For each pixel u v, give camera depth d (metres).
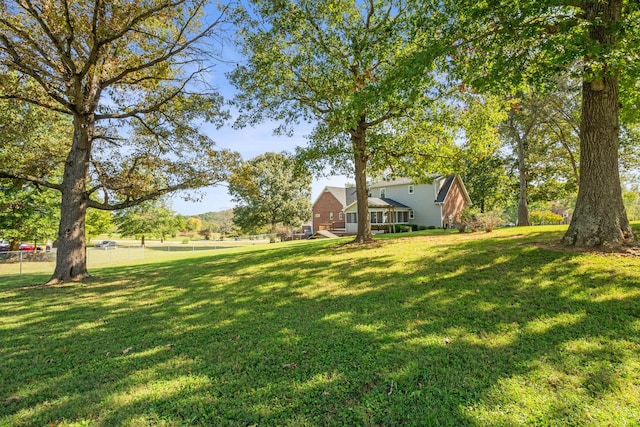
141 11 9.02
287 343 4.12
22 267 18.44
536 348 3.55
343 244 12.66
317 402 2.82
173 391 3.11
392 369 3.31
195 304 6.33
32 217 20.14
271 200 40.00
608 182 6.94
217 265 11.17
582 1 6.38
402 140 12.41
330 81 10.15
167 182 11.41
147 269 12.37
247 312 5.57
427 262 7.87
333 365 3.46
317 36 10.76
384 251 10.08
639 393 2.70
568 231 7.48
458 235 13.24
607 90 6.93
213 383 3.22
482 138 11.76
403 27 9.21
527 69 7.45
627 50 5.40
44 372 3.65
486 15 6.39
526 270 6.21
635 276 5.22
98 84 10.32
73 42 8.88
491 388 2.88
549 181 24.42
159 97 11.50
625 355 3.29
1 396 3.15
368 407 2.71
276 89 11.03
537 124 20.45
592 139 7.07
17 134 9.86
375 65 10.30
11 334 5.04
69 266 9.80
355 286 6.65
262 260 10.95
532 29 5.89
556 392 2.77
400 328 4.36
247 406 2.81
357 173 12.44
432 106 10.71
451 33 6.74
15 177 9.62
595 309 4.38
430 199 31.28
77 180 10.08
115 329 5.09
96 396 3.09
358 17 10.59
